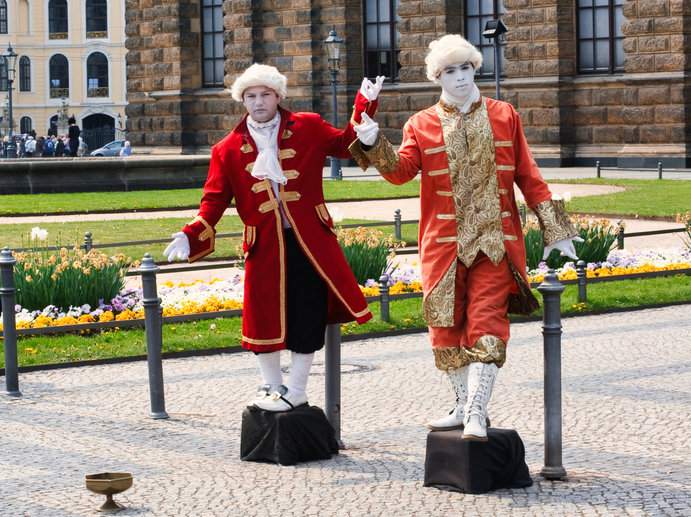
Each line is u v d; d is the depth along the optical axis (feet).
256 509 30.48
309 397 43.14
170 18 211.41
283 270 34.96
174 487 32.55
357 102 32.83
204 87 213.25
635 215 102.63
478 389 31.17
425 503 30.68
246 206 35.14
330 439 35.35
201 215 35.24
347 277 35.29
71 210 114.62
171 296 60.08
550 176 153.89
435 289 31.96
